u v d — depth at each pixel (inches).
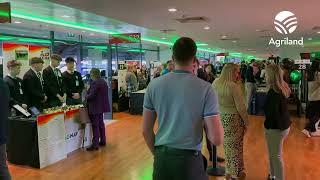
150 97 73.1
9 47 248.8
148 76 494.3
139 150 222.2
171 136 69.2
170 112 70.0
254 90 364.8
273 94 133.0
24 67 257.1
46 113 193.0
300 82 347.9
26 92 207.2
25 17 313.6
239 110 144.7
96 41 547.5
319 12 284.7
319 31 427.8
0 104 98.3
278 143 136.2
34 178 170.1
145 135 75.0
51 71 221.0
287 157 201.9
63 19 333.4
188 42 70.4
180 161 68.0
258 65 421.1
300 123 310.8
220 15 302.5
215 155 172.4
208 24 367.2
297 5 252.2
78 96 239.5
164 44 721.6
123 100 417.1
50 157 194.1
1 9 203.3
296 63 353.4
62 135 204.8
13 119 190.9
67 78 234.5
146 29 424.5
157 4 247.1
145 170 181.2
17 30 377.4
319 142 238.2
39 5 254.8
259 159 196.1
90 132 238.1
